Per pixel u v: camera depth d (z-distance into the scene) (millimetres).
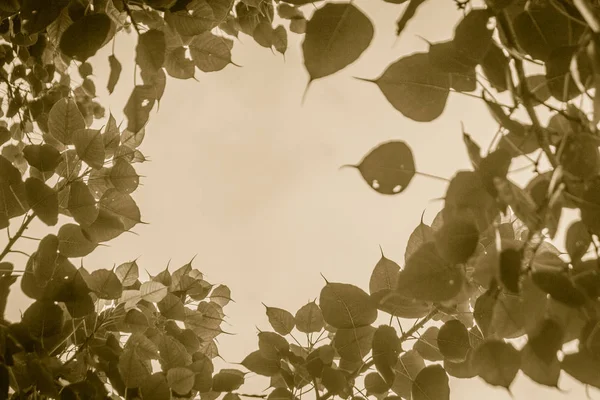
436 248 1083
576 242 1129
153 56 1317
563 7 1095
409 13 901
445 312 1565
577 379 1111
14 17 2129
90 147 1556
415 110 1063
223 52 1624
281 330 1901
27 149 1625
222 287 2189
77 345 1694
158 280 2035
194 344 1898
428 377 1448
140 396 1588
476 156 1021
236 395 1815
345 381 1538
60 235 1600
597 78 908
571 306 1002
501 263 922
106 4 1548
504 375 1140
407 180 1023
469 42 1036
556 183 956
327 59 948
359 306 1505
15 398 1524
